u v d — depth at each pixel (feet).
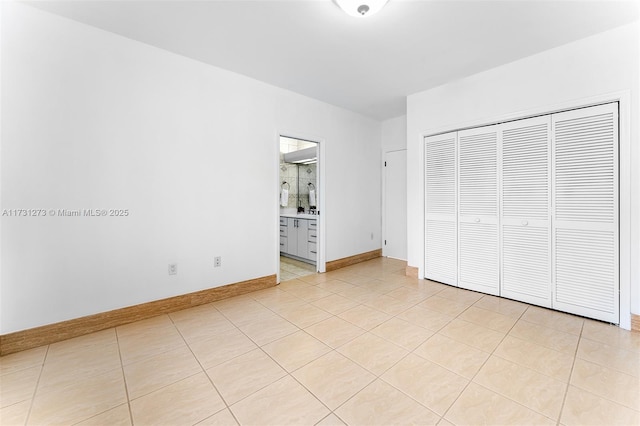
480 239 9.96
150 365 5.76
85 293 7.16
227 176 9.73
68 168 6.88
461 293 10.05
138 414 4.43
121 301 7.70
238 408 4.55
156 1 6.18
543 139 8.45
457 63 9.04
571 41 7.75
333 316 8.16
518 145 8.96
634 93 6.89
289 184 17.92
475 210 10.05
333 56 8.64
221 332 7.22
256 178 10.50
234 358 6.01
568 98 7.86
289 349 6.35
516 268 9.13
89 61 7.11
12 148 6.23
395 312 8.40
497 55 8.52
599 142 7.49
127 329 7.41
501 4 6.24
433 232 11.42
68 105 6.86
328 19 6.82
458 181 10.49
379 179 16.14
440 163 11.04
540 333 6.98
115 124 7.52
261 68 9.46
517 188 9.01
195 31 7.36
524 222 8.87
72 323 6.98
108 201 7.46
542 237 8.55
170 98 8.44
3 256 6.18
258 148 10.53
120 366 5.74
